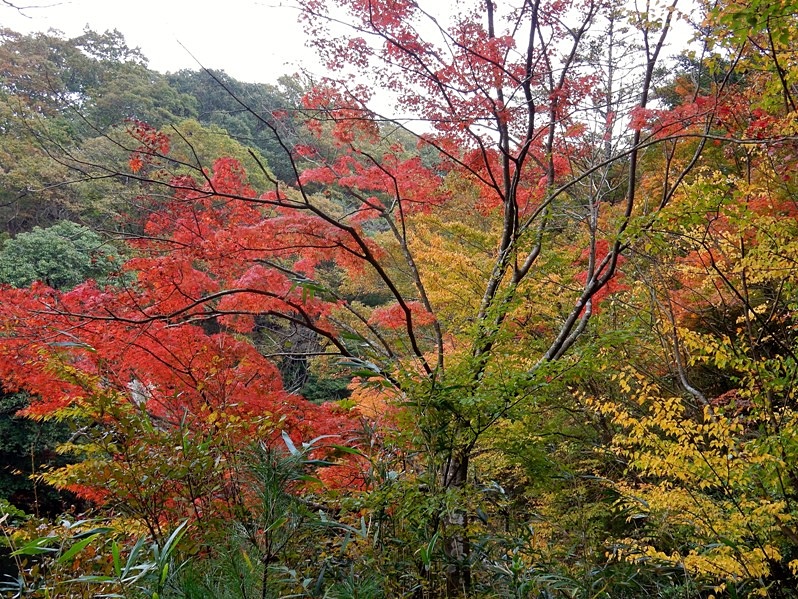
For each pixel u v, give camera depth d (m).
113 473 2.74
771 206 4.87
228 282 4.90
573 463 5.80
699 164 7.27
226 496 2.94
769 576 3.66
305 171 5.58
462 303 6.57
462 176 5.85
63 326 4.12
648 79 5.48
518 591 2.64
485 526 3.48
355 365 3.50
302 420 4.37
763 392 3.91
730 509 3.56
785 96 4.52
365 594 2.36
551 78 5.39
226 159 4.94
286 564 2.47
